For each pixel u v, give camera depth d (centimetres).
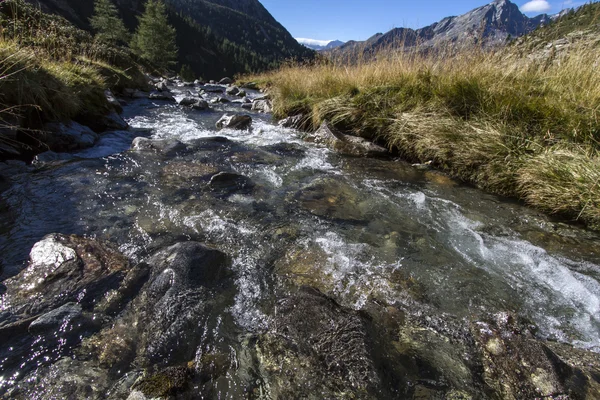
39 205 316
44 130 479
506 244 300
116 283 213
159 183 389
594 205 335
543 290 239
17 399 142
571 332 202
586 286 242
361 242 294
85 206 322
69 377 153
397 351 178
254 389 153
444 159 498
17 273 218
